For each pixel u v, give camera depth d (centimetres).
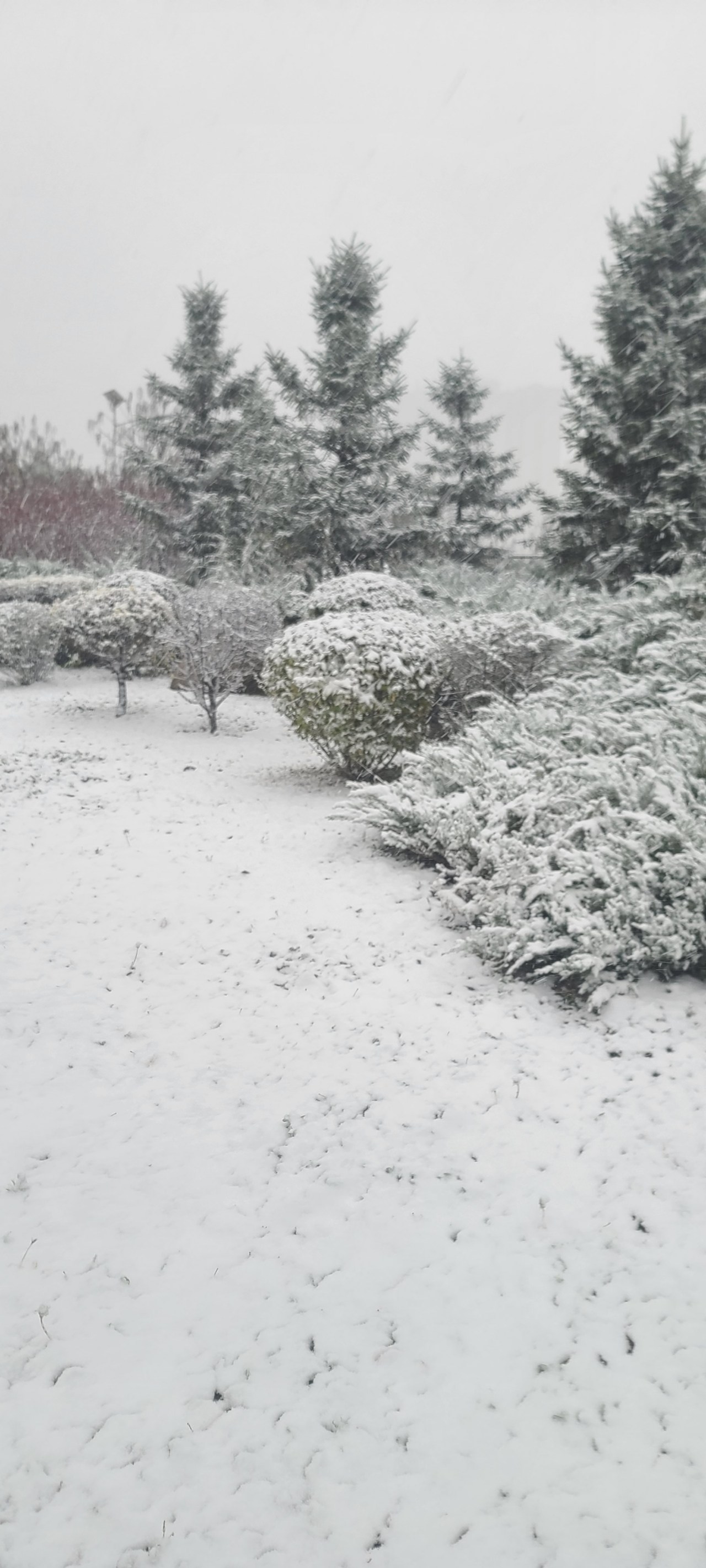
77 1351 212
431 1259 245
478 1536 167
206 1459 185
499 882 442
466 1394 200
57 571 2045
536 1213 262
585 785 493
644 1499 173
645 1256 243
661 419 1093
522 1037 366
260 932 472
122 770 845
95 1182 276
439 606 1155
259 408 1694
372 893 527
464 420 2311
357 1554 165
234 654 1059
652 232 1166
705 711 511
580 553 1198
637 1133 298
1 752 909
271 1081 337
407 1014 387
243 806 735
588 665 815
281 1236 254
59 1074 335
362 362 1562
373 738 757
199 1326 221
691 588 810
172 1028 375
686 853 400
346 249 1644
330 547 1552
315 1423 193
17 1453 185
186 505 2047
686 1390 199
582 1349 212
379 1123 310
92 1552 165
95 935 460
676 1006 379
